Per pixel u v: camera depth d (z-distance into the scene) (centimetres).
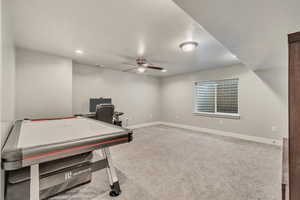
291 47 83
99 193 168
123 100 523
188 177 201
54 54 321
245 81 388
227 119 427
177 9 161
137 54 319
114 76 496
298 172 80
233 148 319
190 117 529
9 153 88
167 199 158
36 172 115
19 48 284
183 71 511
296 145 81
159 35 225
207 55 323
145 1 148
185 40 243
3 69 102
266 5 98
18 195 117
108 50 294
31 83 301
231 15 113
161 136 425
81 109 417
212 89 478
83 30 211
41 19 182
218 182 189
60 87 338
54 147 103
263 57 228
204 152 295
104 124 199
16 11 164
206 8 104
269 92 348
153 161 253
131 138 152
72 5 155
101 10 164
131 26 199
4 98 111
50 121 228
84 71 423
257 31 139
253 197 160
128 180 194
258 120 366
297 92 81
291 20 116
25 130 160
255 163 244
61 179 131
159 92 649
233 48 187
